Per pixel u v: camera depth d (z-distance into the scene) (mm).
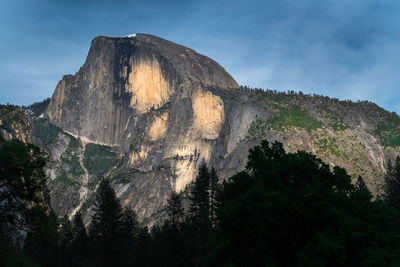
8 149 32438
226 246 30234
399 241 28922
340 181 33469
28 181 33062
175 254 66938
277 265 28375
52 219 35188
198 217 69750
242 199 30562
